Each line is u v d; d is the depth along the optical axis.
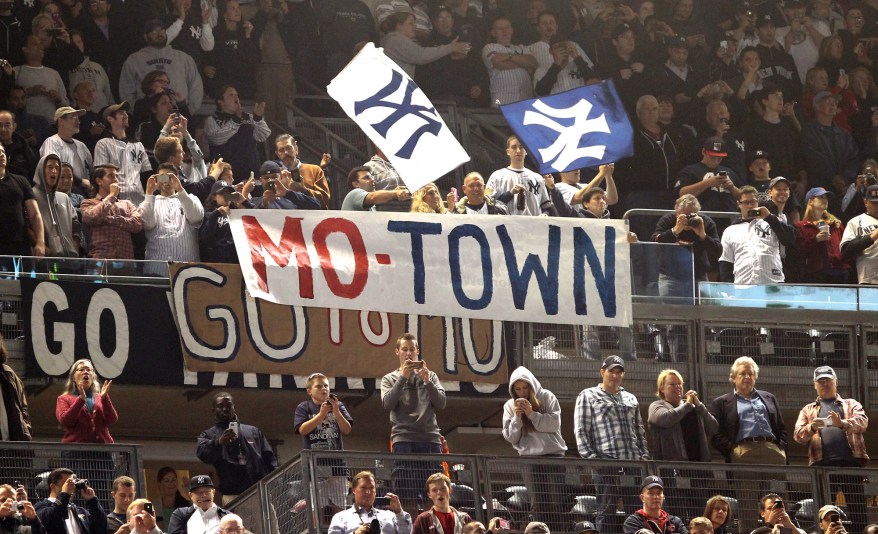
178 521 40.81
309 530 40.56
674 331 51.94
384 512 40.38
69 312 46.94
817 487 45.81
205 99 63.66
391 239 49.34
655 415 45.94
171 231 49.72
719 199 61.72
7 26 59.19
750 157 67.88
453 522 40.84
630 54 68.56
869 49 73.56
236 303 48.41
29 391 47.34
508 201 54.03
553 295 50.12
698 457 46.03
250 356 48.25
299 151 63.59
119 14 61.72
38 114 58.53
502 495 42.94
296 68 65.75
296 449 53.44
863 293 53.66
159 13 62.38
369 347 49.28
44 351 46.53
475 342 50.12
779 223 55.75
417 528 40.28
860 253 56.84
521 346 50.53
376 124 49.78
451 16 68.00
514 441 45.16
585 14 72.19
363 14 67.38
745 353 52.44
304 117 64.44
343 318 49.25
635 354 51.47
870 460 57.06
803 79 72.69
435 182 64.69
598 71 68.25
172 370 47.53
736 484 45.12
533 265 50.16
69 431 43.25
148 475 55.19
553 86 67.81
